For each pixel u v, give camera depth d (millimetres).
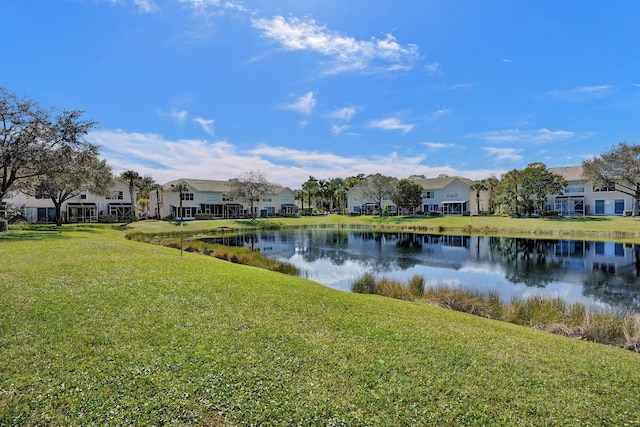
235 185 61969
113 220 50031
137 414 3643
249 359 4977
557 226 36969
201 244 24938
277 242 32344
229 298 8000
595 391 4680
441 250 26500
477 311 10531
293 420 3711
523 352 5938
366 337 6148
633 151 40469
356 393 4293
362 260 22453
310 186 88000
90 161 27672
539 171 47406
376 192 61469
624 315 11242
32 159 22516
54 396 3869
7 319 5895
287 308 7590
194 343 5395
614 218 41031
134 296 7602
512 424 3854
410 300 11742
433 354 5551
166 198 61281
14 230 26000
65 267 10203
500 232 37062
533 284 15852
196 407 3824
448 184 61094
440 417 3912
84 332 5559
